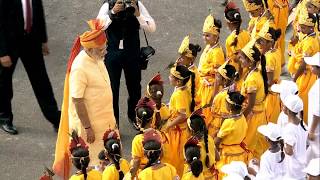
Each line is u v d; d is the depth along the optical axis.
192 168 22.86
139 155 24.02
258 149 28.41
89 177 23.28
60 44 38.06
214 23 29.14
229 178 22.52
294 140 25.03
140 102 24.83
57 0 41.81
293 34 35.09
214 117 27.62
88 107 26.66
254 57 27.36
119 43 29.69
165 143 26.42
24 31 29.50
